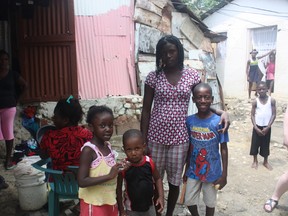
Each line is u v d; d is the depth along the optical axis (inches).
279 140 270.4
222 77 541.0
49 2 233.8
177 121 112.0
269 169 198.7
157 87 112.0
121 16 271.3
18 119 223.0
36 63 237.1
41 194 137.9
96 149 90.8
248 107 386.9
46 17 235.6
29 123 215.3
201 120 114.3
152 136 114.3
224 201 155.5
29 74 236.5
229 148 248.1
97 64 265.9
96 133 91.3
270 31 478.0
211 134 112.9
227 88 534.9
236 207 149.6
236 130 312.7
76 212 133.3
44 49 237.3
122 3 270.5
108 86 270.7
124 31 273.7
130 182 99.9
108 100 258.1
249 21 496.7
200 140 114.3
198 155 115.6
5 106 173.9
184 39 337.7
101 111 91.1
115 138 251.8
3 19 232.1
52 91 241.6
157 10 300.7
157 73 113.7
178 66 112.3
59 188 113.4
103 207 93.9
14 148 207.6
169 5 317.1
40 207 138.8
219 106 383.6
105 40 266.8
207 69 355.6
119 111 261.0
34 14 233.3
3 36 234.1
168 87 110.3
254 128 196.7
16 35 233.1
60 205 140.0
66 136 114.1
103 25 265.1
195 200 120.9
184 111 113.3
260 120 195.2
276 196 138.6
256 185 174.9
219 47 539.2
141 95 277.0
